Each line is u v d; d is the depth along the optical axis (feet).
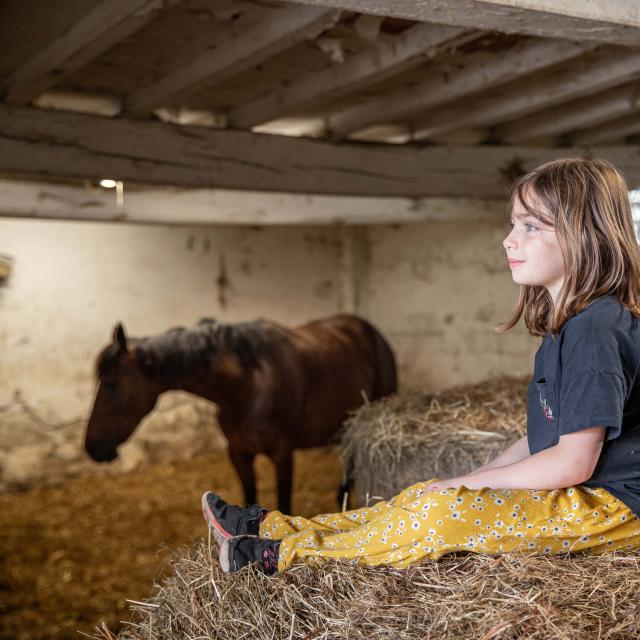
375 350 13.93
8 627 9.47
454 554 4.50
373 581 4.34
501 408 8.45
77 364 16.35
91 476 16.40
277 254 19.36
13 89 8.30
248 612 4.35
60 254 16.15
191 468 16.85
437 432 7.73
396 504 4.84
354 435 8.70
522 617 3.70
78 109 9.91
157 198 13.15
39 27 7.25
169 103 9.01
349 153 10.43
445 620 3.84
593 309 4.34
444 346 18.78
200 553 5.11
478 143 11.68
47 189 12.36
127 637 4.73
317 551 4.62
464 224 18.06
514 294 17.07
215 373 10.54
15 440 15.58
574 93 8.91
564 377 4.30
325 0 4.82
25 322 15.72
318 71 8.70
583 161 4.59
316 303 20.08
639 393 4.31
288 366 11.26
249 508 5.29
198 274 18.12
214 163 9.62
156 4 6.08
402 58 7.50
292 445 11.41
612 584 3.99
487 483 4.50
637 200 13.25
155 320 17.49
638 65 8.09
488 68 8.35
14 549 12.28
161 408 17.37
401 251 19.67
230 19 7.21
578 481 4.21
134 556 11.81
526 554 4.27
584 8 5.12
